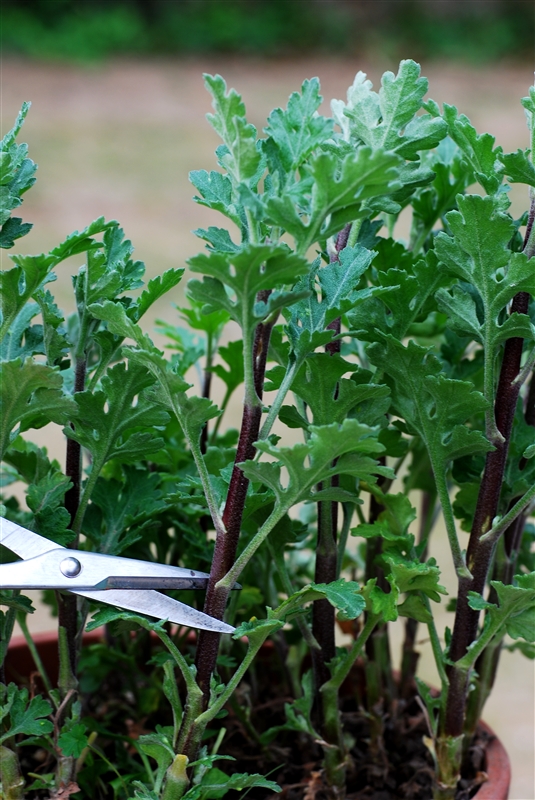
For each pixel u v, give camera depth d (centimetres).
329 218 65
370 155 60
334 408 66
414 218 75
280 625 63
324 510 69
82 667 76
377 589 68
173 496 68
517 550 73
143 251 240
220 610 65
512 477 70
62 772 69
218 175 66
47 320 66
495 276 66
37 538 65
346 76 528
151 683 76
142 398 67
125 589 64
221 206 64
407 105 66
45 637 79
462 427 66
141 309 66
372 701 75
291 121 64
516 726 110
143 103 446
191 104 452
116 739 73
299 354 64
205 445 76
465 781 73
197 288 62
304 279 66
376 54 565
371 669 75
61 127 388
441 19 576
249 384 63
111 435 67
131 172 324
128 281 68
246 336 62
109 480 71
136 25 545
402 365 67
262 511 70
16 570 64
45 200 285
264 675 81
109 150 354
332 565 70
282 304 62
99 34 531
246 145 62
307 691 72
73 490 68
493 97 461
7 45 514
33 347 69
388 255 71
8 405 65
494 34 569
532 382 71
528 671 122
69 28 533
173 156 350
